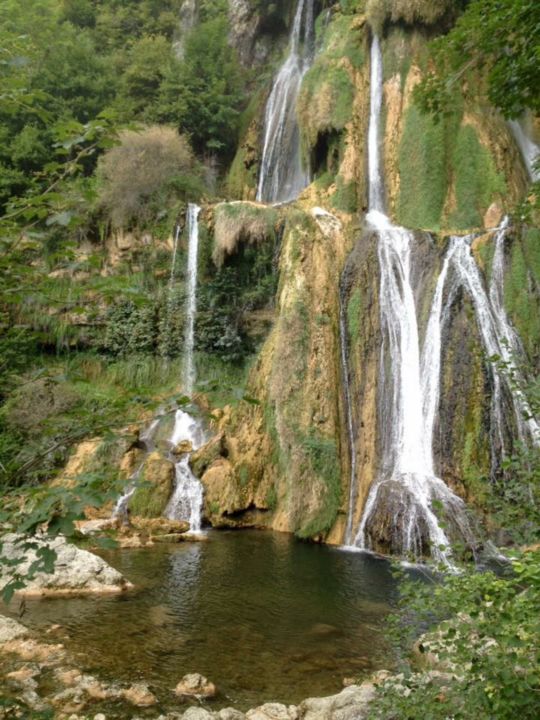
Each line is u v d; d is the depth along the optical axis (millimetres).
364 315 15672
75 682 5855
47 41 25047
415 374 14406
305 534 12898
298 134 24703
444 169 19094
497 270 15234
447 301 14664
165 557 10805
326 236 17109
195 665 6426
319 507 13188
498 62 6277
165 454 14953
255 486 14359
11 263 2822
